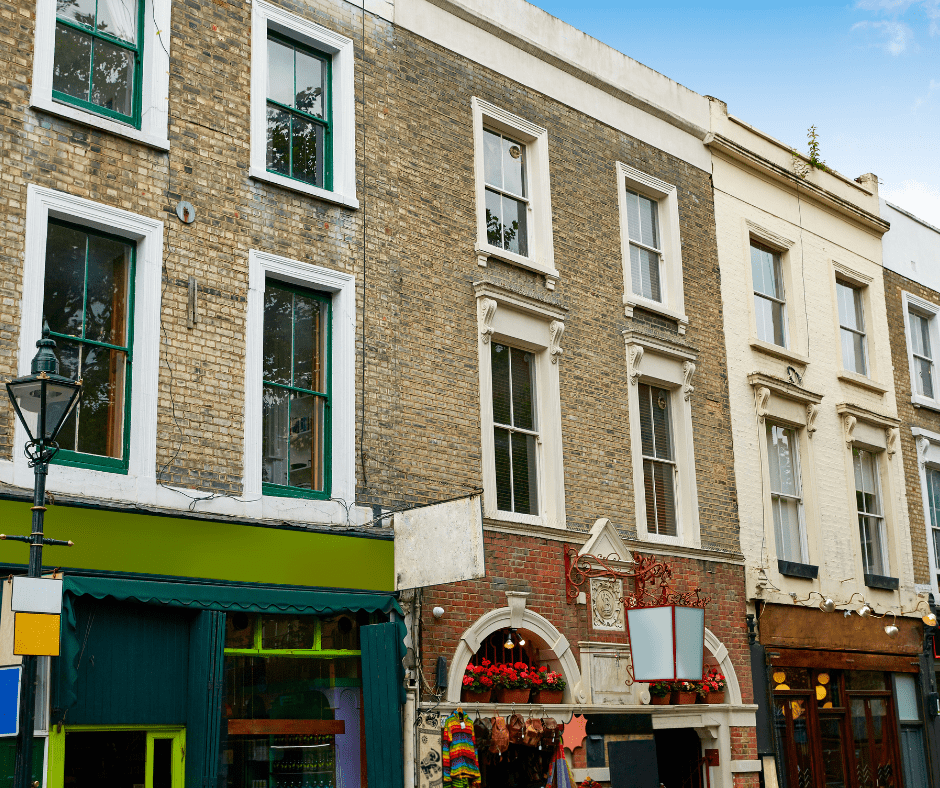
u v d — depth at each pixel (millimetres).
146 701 9484
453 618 11867
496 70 14359
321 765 10742
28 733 7008
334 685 11023
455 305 12977
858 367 19812
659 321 15695
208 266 10773
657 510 15008
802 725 16297
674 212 16375
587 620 13344
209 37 11328
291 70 12219
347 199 12070
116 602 9453
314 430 11516
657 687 13938
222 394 10586
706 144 17344
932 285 22172
